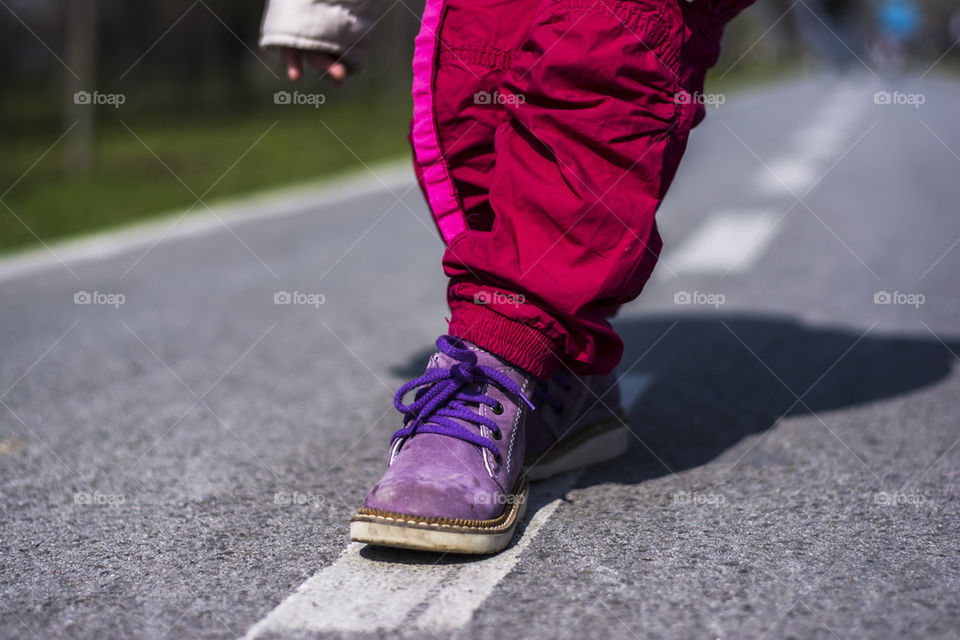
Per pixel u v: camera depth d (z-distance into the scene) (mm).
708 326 2662
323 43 1481
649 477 1556
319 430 1873
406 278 3613
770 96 16266
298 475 1610
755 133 9516
